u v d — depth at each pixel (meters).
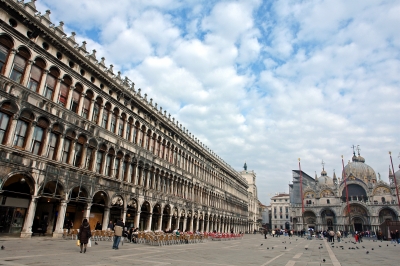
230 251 25.62
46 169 25.28
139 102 39.84
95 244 23.22
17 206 25.33
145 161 40.34
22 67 24.50
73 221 31.83
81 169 28.95
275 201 159.25
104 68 34.28
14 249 16.53
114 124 35.47
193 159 58.22
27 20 24.73
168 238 29.47
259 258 20.27
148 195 40.22
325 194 110.69
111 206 33.03
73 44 29.89
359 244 46.06
